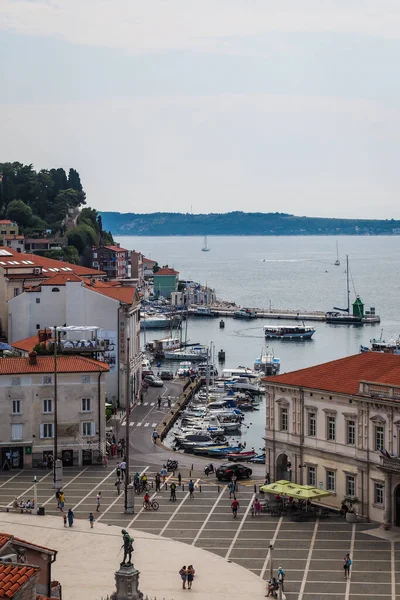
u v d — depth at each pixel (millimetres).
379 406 124125
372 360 135625
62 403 157250
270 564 103750
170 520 126812
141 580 103875
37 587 82375
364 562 110000
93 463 158500
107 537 119125
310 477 135625
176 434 192250
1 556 80688
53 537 118875
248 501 136250
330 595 100062
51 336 187875
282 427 139875
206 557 112000
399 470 119688
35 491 129750
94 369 157625
